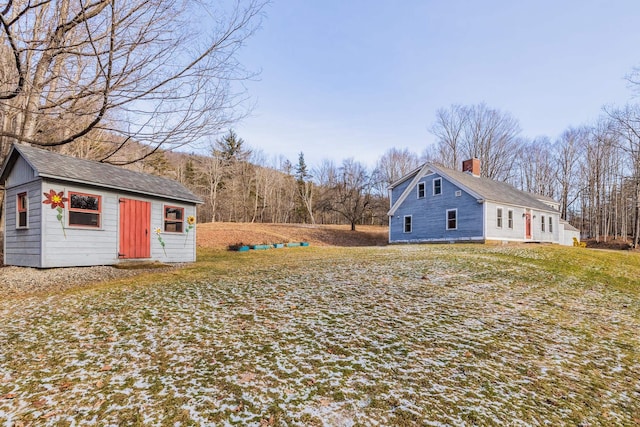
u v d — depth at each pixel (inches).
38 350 152.3
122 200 426.3
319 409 109.1
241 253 657.0
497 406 115.2
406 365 143.9
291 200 2015.3
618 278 436.8
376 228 1558.8
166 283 310.8
